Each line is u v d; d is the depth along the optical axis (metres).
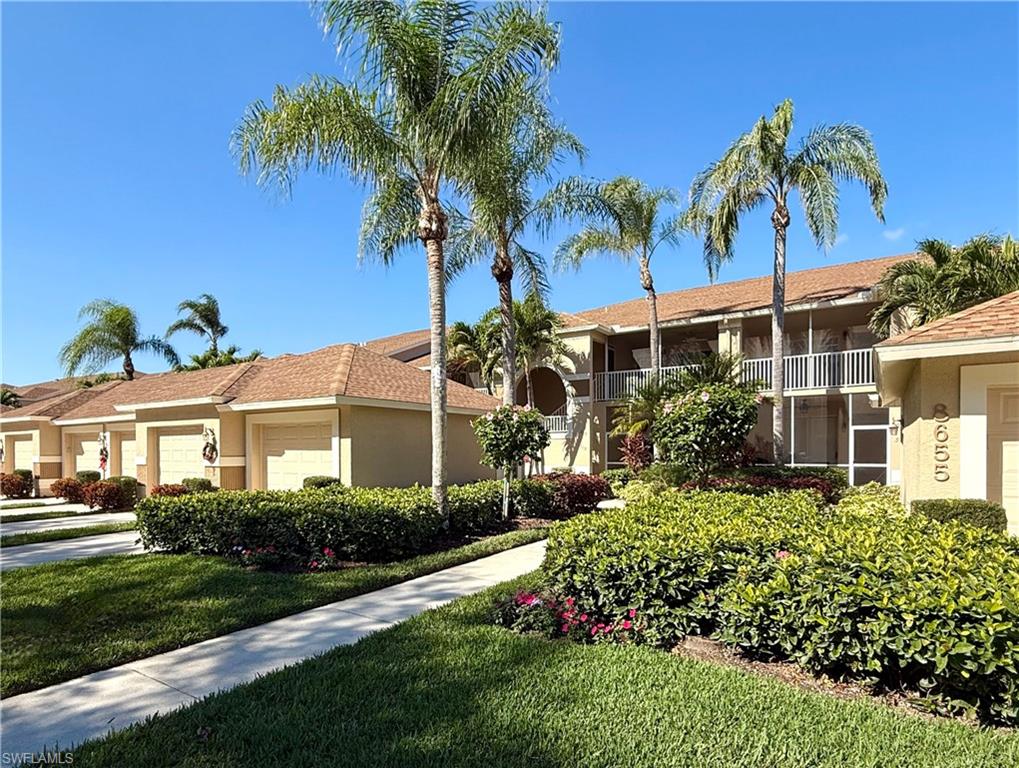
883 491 15.57
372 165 9.90
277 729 3.45
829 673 4.19
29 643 5.09
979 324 7.56
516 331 22.41
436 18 9.33
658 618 4.94
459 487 12.10
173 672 4.55
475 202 13.48
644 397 19.16
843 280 21.08
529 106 11.89
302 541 8.25
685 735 3.33
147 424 18.14
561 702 3.75
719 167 17.86
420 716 3.58
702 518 6.00
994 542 4.93
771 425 22.33
